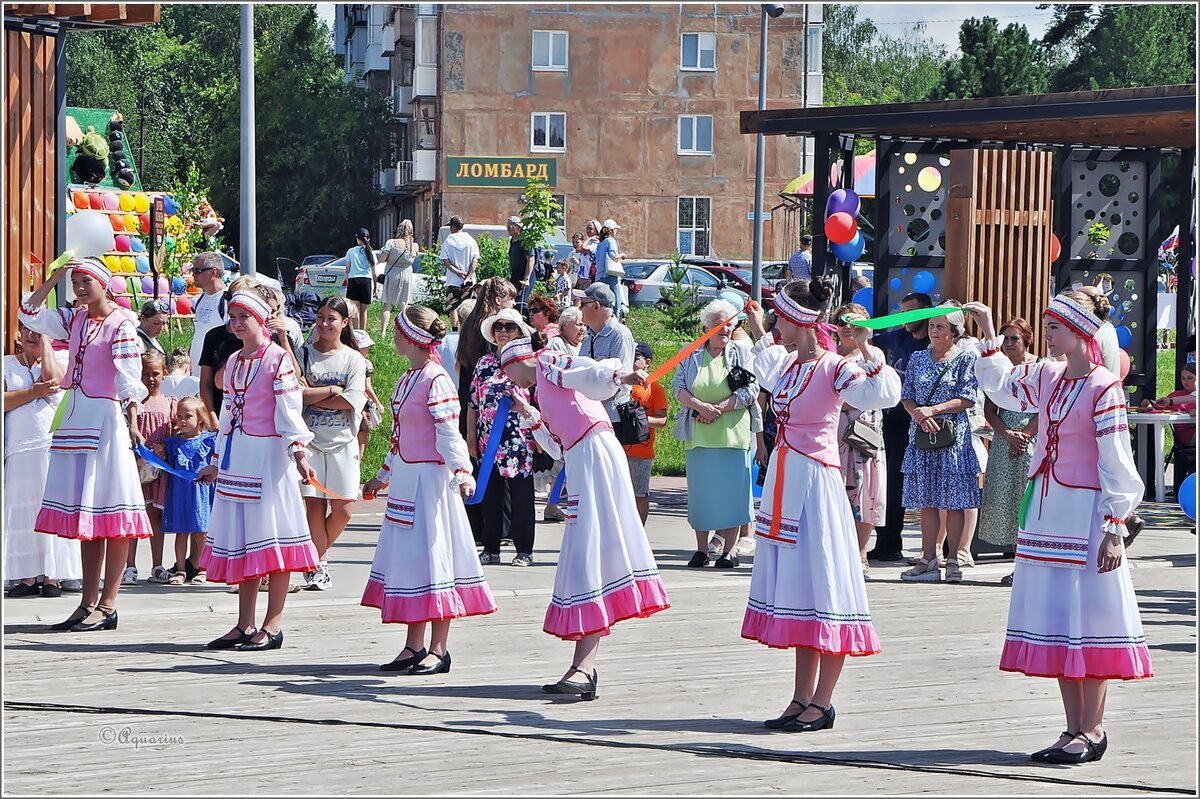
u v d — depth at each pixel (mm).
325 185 55000
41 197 11969
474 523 11617
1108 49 54406
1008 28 53594
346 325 10508
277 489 8102
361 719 6613
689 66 46062
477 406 11203
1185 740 6375
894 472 11781
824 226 15320
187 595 9891
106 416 8570
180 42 70875
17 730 6375
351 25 67812
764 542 6598
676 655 8133
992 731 6508
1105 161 15547
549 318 10305
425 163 47594
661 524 13727
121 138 25312
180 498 10188
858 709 6902
